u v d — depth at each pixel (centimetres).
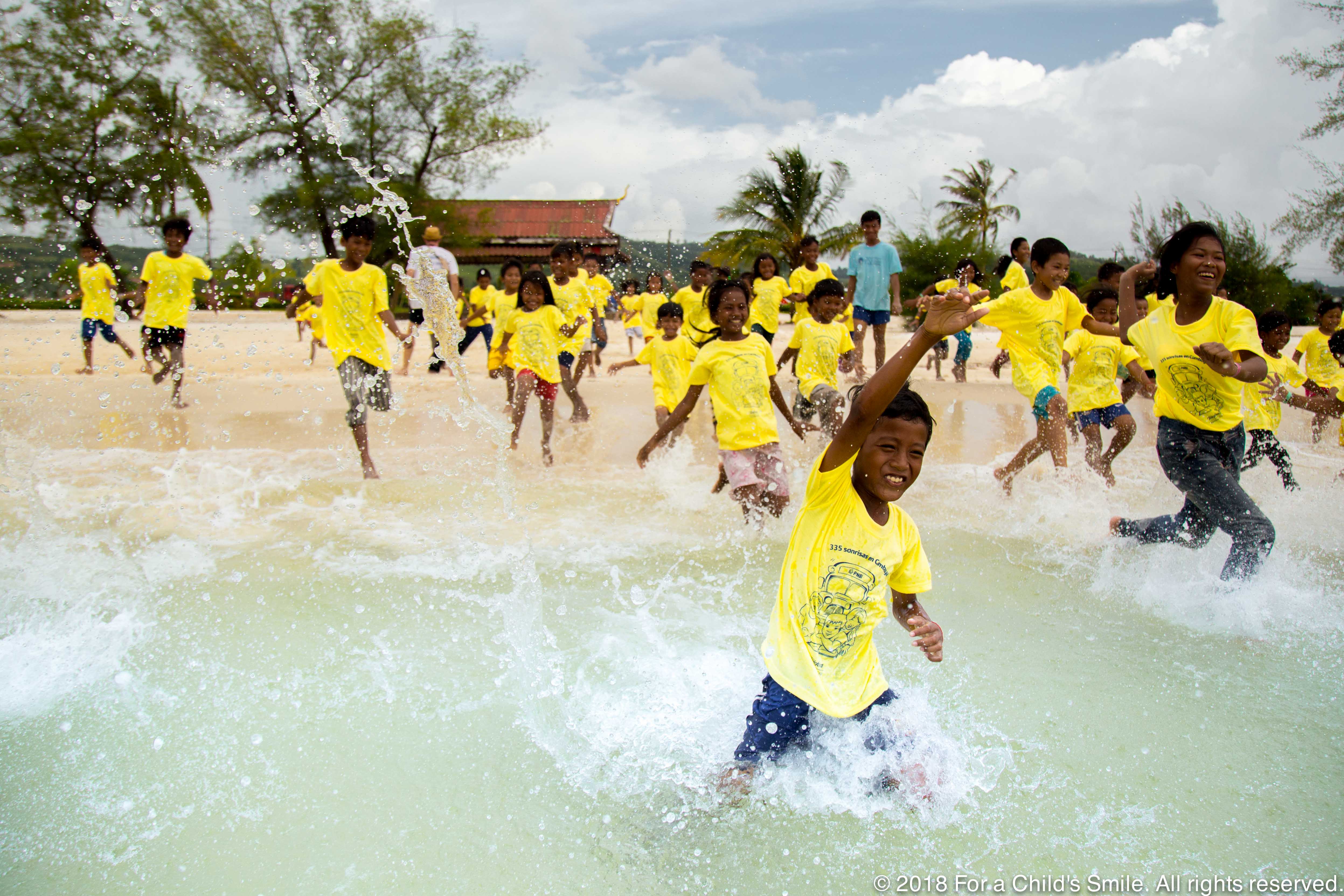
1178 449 406
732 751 267
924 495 572
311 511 522
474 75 2780
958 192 2877
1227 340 381
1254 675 321
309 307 608
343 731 279
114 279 1055
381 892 209
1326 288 2834
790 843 228
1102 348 601
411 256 450
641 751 268
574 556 449
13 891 206
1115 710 294
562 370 861
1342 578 425
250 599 384
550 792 248
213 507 527
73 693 301
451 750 269
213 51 1791
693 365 591
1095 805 243
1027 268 998
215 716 286
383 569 425
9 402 902
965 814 239
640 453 516
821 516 255
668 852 224
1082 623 367
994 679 314
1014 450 723
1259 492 585
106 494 551
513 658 329
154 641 341
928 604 386
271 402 941
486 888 211
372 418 854
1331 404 642
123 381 1057
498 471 582
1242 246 2620
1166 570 429
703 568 435
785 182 3166
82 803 240
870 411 235
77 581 403
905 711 281
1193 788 251
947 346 1175
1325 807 243
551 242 3284
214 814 237
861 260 1072
